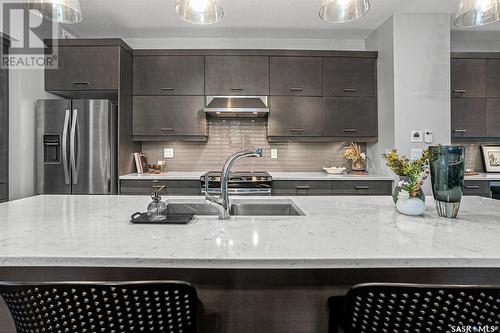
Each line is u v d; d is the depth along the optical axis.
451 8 3.15
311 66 3.58
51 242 0.96
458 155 1.29
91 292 0.70
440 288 0.68
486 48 3.96
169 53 3.54
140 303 0.73
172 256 0.84
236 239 1.00
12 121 2.95
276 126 3.57
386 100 3.40
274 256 0.84
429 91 3.26
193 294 0.76
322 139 3.61
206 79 3.54
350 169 3.94
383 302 0.72
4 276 1.08
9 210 1.51
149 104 3.54
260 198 1.92
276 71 3.57
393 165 1.48
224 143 3.92
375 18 3.36
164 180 3.30
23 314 0.74
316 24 3.52
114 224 1.21
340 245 0.93
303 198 1.91
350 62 3.60
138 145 3.79
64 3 1.66
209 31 3.71
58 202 1.75
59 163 3.14
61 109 3.12
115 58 3.24
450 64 3.47
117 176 3.28
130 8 3.13
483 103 3.53
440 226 1.17
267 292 1.09
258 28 3.62
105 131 3.13
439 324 0.71
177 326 0.77
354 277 1.09
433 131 3.26
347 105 3.60
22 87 3.00
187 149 3.90
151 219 1.25
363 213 1.43
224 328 1.09
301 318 1.10
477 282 1.08
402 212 1.39
